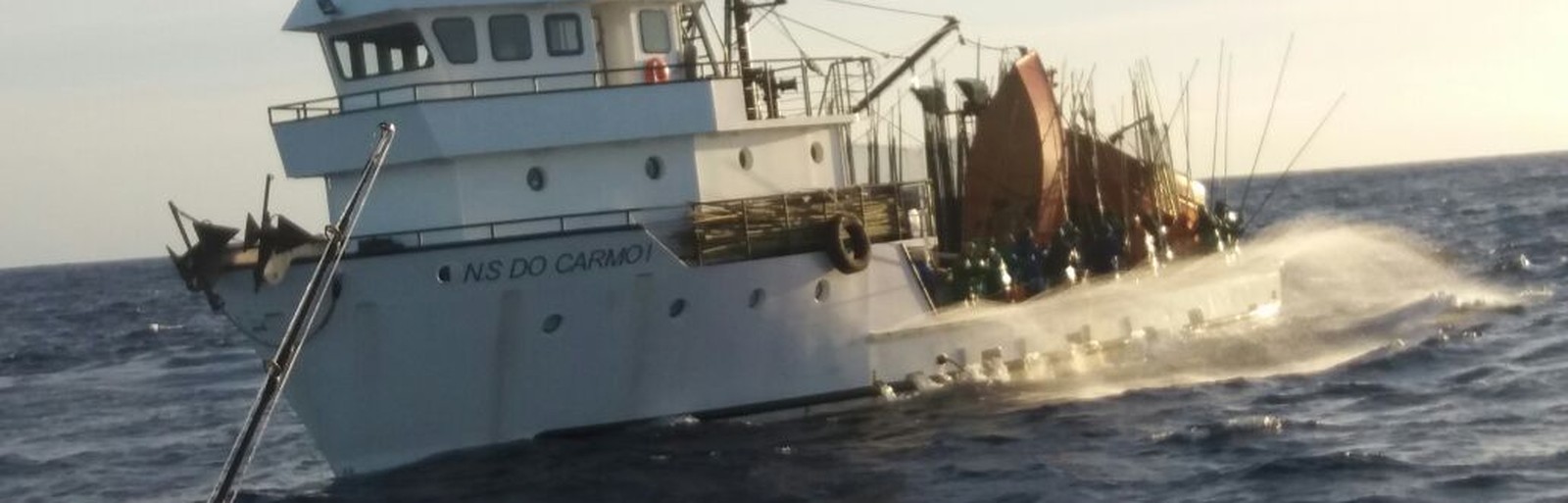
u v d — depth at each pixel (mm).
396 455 30516
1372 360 39406
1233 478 27344
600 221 31250
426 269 29125
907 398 34719
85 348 79812
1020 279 37938
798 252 32500
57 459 39312
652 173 31891
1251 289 45562
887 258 34125
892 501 27016
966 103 40406
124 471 37062
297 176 32344
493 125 30469
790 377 32969
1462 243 81000
